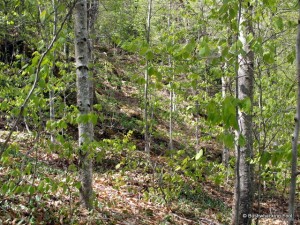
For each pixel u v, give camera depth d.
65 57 13.52
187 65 3.85
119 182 8.29
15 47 13.05
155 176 9.66
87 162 5.82
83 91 5.72
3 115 10.91
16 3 5.26
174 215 7.99
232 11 3.20
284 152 2.53
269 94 6.60
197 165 6.08
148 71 3.36
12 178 5.95
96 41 23.14
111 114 16.92
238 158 3.46
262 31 4.29
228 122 2.14
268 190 10.23
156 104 13.22
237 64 3.14
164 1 14.34
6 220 4.75
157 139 16.69
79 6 5.68
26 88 3.90
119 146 7.80
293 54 3.47
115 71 20.53
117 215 6.60
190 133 19.38
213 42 3.59
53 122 4.01
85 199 5.93
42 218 5.22
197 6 8.65
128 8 16.70
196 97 7.66
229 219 9.27
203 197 10.59
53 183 4.04
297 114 2.11
